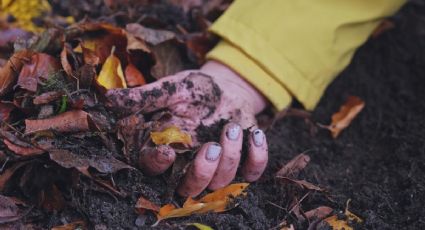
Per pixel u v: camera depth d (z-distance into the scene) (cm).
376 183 57
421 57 71
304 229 52
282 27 60
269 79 59
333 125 63
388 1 63
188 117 54
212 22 68
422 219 53
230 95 57
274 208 53
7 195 51
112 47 56
